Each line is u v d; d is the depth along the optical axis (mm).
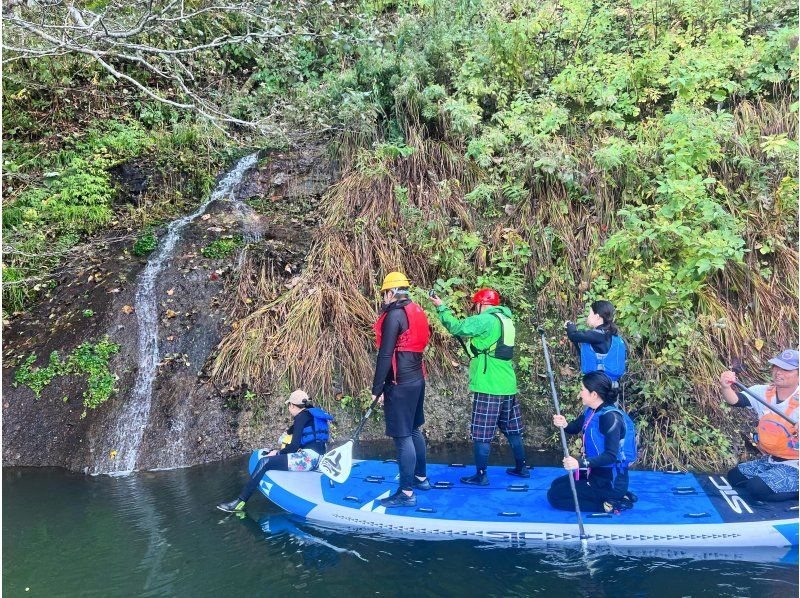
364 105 6512
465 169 6320
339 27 6105
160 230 6777
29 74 8117
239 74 8945
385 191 6277
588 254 5547
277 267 6168
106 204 7289
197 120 8016
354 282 5816
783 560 2965
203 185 7445
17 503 3943
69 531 3471
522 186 5992
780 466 3473
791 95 5852
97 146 7762
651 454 4410
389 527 3438
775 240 5109
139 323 5578
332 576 2904
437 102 6637
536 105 6402
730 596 2623
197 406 5062
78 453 4766
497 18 6914
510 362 3963
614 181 5727
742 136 5688
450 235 5828
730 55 6090
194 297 5867
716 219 5078
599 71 6676
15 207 6984
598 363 3828
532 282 5633
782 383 3369
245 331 5500
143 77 8594
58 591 2779
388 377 3732
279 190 7207
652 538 3154
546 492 3783
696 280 4996
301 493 3799
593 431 3404
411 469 3646
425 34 6941
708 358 4688
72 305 5906
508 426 4070
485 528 3314
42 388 5238
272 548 3229
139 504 3902
